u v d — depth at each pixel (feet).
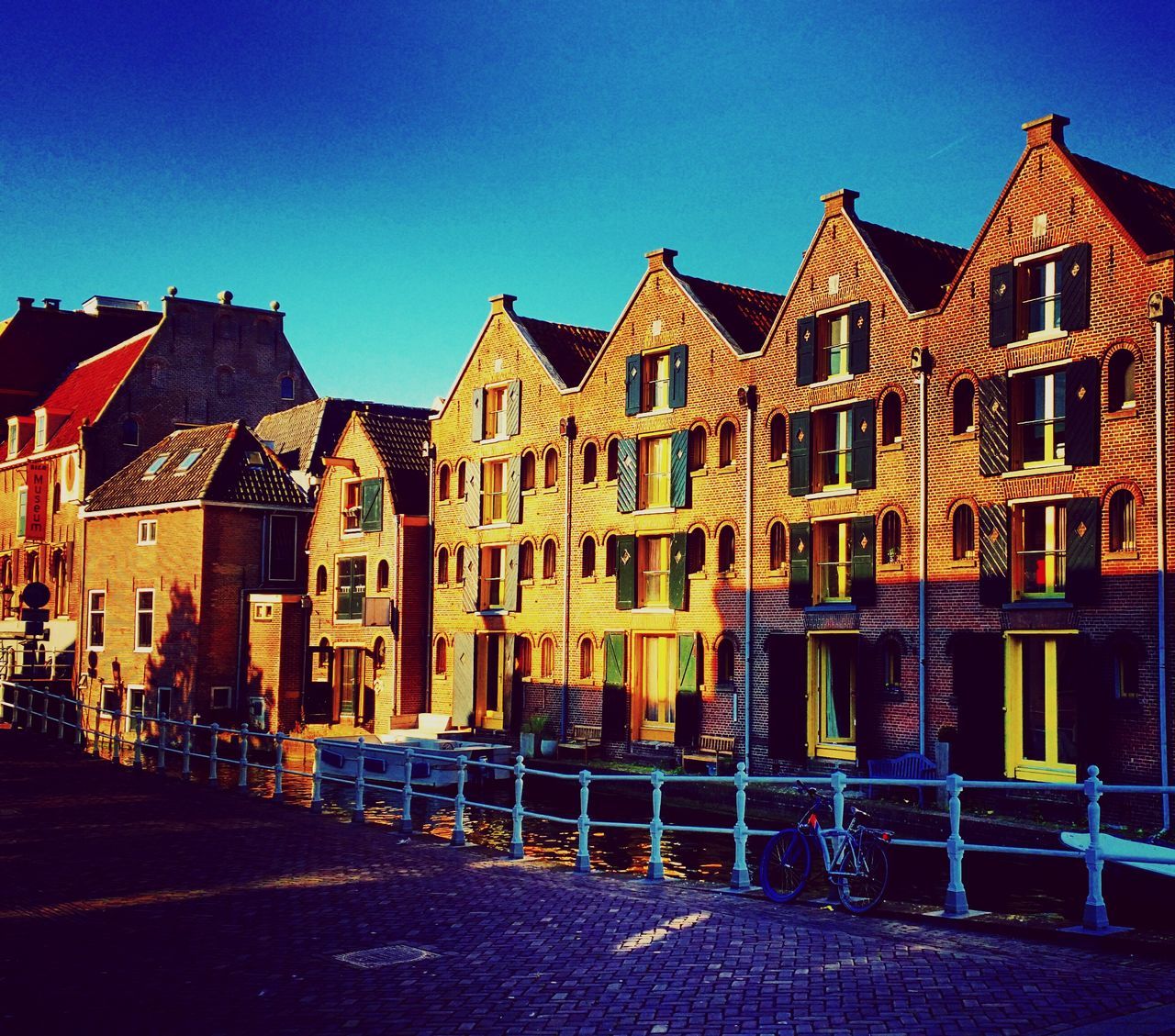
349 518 141.28
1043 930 35.81
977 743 81.20
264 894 46.24
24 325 203.41
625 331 111.65
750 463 99.30
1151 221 79.36
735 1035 27.81
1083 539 76.23
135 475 162.20
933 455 86.07
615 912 41.57
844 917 39.91
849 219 93.20
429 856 55.52
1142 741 72.69
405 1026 29.30
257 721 142.31
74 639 165.99
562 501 116.57
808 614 93.76
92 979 33.81
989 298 83.05
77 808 72.08
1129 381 76.33
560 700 114.73
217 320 183.93
